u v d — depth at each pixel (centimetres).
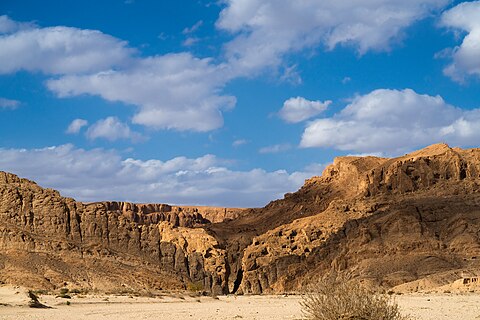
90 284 15875
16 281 14600
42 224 18175
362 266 18088
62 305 8431
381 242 19138
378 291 3962
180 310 7775
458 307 7056
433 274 16375
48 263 16250
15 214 17912
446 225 19300
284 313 6812
